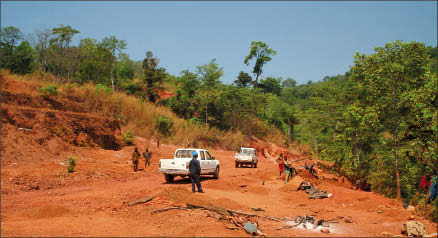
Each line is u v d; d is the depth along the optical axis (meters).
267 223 8.38
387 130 20.14
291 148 57.97
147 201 9.66
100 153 25.62
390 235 7.78
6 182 13.09
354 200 12.89
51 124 24.19
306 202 12.41
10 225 6.78
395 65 17.34
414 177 18.39
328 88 37.47
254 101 69.12
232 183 15.40
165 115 45.03
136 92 60.12
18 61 58.28
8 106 22.69
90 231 6.61
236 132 56.50
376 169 21.09
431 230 8.46
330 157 24.48
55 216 7.86
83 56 59.28
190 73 63.66
